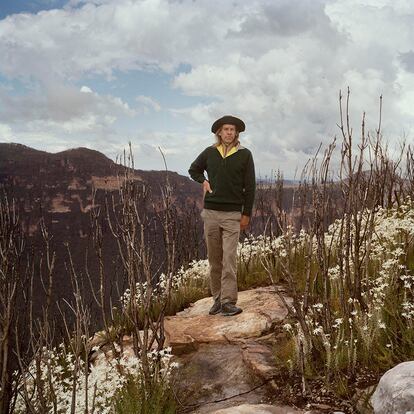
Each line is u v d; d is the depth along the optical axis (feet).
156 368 12.00
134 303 12.09
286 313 16.14
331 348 12.01
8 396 9.96
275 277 19.56
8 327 9.54
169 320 17.54
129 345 15.70
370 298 12.89
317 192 12.47
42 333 9.34
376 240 17.30
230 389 12.66
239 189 17.17
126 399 11.21
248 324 15.79
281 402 11.32
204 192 17.70
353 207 12.88
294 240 20.11
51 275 9.56
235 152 17.17
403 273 14.76
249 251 22.43
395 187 24.70
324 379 11.28
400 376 9.02
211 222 17.31
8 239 9.71
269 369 12.91
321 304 12.71
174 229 12.46
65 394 11.71
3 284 9.62
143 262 11.84
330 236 19.75
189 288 21.20
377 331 11.80
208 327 16.14
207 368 13.92
